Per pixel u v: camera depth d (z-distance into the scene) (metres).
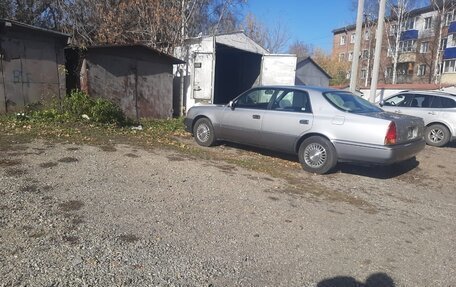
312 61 23.38
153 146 7.03
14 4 16.61
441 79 38.12
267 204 4.39
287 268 2.98
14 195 3.89
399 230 3.99
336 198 4.96
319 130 6.02
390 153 5.46
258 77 17.91
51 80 9.54
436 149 9.55
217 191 4.67
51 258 2.79
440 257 3.41
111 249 3.00
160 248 3.10
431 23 42.78
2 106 8.49
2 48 8.37
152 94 12.16
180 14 15.26
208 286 2.64
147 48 11.48
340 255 3.28
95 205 3.84
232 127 7.24
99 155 5.78
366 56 49.75
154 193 4.36
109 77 10.70
